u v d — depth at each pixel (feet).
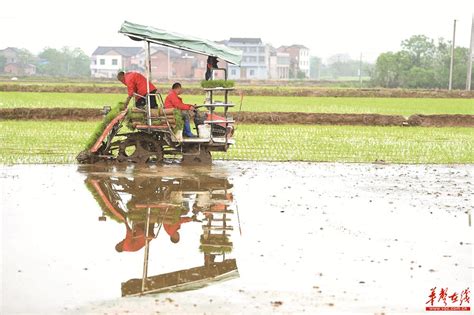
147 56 47.03
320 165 51.57
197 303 21.59
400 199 38.45
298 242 28.84
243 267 25.31
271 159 53.78
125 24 46.29
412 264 25.98
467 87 190.90
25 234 29.17
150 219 32.50
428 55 284.20
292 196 38.78
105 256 26.35
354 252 27.48
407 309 21.45
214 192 39.50
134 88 47.50
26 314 20.47
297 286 23.30
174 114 47.24
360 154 57.82
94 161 48.88
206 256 26.63
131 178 43.37
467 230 31.30
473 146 65.00
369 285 23.54
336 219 33.12
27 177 43.04
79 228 30.45
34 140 62.18
